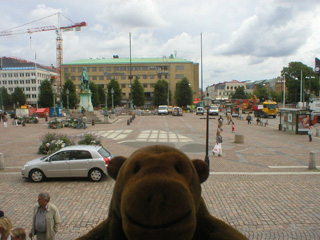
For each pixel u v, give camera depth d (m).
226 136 25.66
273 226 7.31
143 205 1.31
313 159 13.42
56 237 6.82
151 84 112.69
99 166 11.39
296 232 6.96
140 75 112.88
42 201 5.07
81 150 11.63
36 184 11.18
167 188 1.33
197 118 51.16
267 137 25.08
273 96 101.00
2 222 4.35
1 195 9.91
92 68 113.69
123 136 25.67
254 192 10.01
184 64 111.69
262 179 11.70
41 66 133.25
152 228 1.30
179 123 40.06
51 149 16.48
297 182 11.27
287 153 17.48
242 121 44.22
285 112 29.42
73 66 113.75
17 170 13.55
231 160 15.48
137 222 1.33
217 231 1.80
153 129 31.80
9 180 11.82
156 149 1.67
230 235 1.76
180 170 1.54
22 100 95.00
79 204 8.95
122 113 67.44
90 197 9.60
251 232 6.99
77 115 41.72
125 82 113.44
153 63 112.19
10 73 117.25
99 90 95.19
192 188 1.57
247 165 14.27
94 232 1.88
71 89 85.25
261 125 37.12
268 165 14.28
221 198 9.39
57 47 121.81
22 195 9.90
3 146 20.42
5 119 35.59
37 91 116.94
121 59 118.75
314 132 28.84
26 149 19.14
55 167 11.41
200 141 22.61
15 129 33.00
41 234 5.14
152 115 62.72
